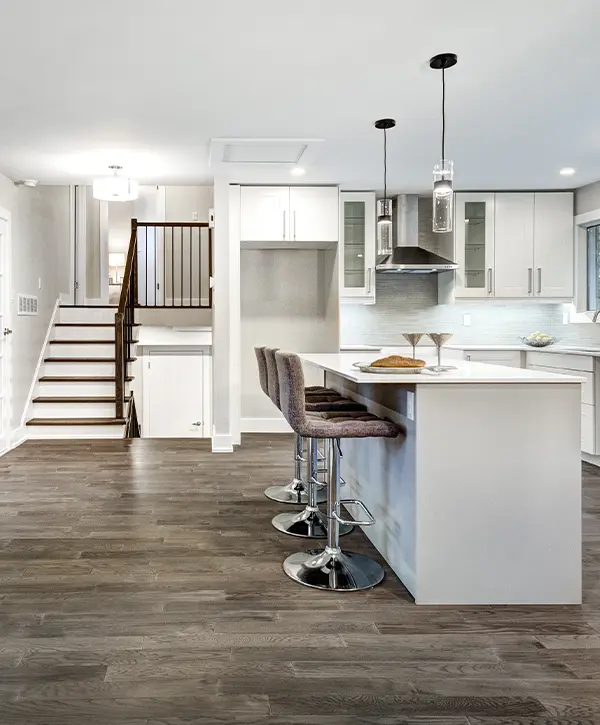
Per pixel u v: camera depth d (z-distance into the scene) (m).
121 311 6.41
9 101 3.62
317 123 4.05
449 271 6.25
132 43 2.88
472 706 1.83
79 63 3.10
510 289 6.18
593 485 4.42
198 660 2.07
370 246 6.13
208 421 7.83
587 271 6.19
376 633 2.28
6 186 5.50
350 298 6.14
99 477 4.60
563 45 2.92
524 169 5.32
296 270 6.48
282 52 2.98
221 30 2.74
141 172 5.35
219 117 3.91
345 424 2.70
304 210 5.88
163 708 1.81
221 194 5.53
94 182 5.12
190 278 8.48
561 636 2.27
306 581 2.72
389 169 5.27
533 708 1.82
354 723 1.75
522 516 2.55
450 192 3.04
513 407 2.54
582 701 1.86
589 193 5.93
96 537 3.31
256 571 2.86
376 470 3.22
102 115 3.87
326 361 3.73
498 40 2.87
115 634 2.25
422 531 2.53
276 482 4.47
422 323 6.66
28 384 6.30
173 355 7.79
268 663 2.06
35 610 2.44
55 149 4.61
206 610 2.46
